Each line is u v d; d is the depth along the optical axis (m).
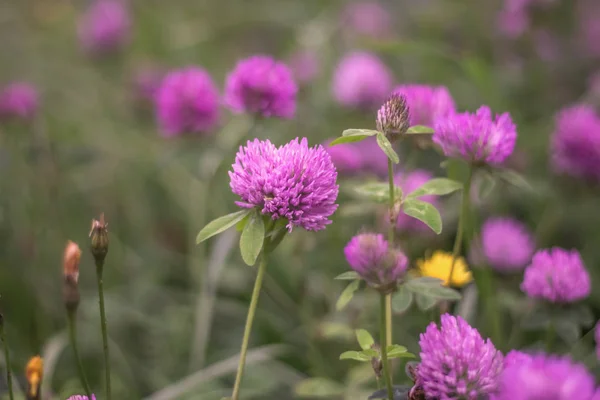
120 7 1.23
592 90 0.89
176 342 0.67
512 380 0.39
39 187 0.83
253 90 0.61
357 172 0.66
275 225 0.45
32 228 0.75
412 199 0.48
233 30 1.33
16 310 0.70
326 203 0.45
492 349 0.43
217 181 0.78
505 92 0.93
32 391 0.43
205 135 0.71
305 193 0.45
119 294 0.76
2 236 0.79
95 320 0.70
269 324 0.67
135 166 0.91
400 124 0.46
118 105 1.08
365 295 0.61
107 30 1.17
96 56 1.18
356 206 0.59
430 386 0.43
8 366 0.45
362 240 0.44
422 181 0.59
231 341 0.67
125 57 1.20
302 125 0.86
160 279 0.79
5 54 1.25
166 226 0.88
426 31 1.21
